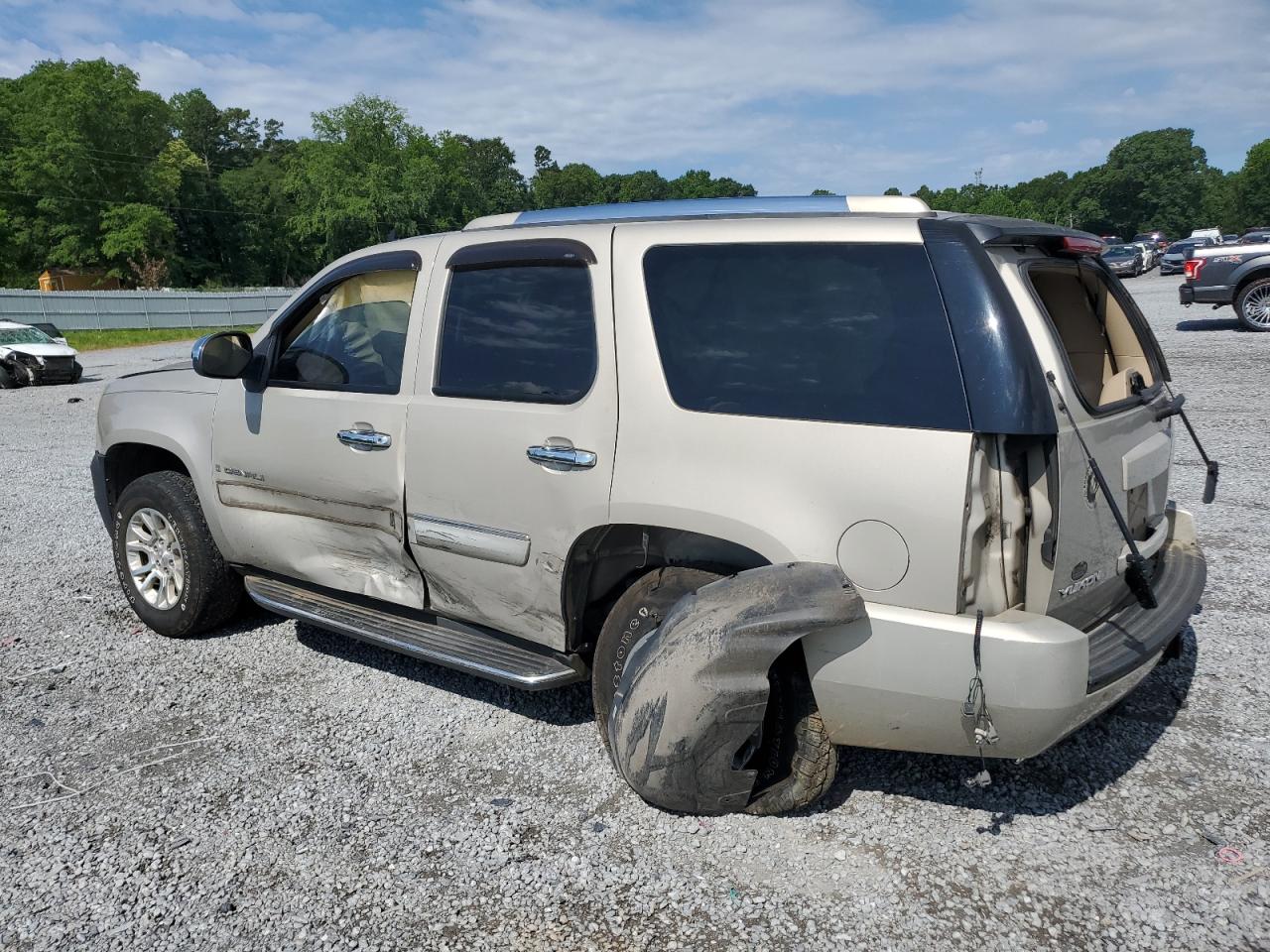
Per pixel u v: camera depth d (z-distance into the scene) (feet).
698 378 10.02
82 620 17.22
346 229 277.64
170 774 11.56
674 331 10.27
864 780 10.94
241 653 15.44
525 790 10.97
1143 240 238.68
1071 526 8.86
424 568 12.62
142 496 15.96
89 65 239.09
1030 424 8.39
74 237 236.22
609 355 10.63
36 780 11.51
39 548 22.43
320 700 13.57
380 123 286.46
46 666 15.06
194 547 15.43
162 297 165.17
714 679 8.98
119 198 246.47
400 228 281.74
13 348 66.80
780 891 9.05
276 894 9.24
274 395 14.01
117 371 80.33
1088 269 11.35
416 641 12.59
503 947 8.44
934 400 8.76
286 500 14.02
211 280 303.27
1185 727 11.88
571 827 10.20
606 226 11.12
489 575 11.81
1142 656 9.30
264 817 10.55
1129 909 8.60
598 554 11.21
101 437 16.96
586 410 10.71
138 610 16.42
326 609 13.97
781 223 9.97
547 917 8.80
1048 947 8.18
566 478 10.82
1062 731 8.56
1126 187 467.93
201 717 13.12
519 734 12.38
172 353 108.37
